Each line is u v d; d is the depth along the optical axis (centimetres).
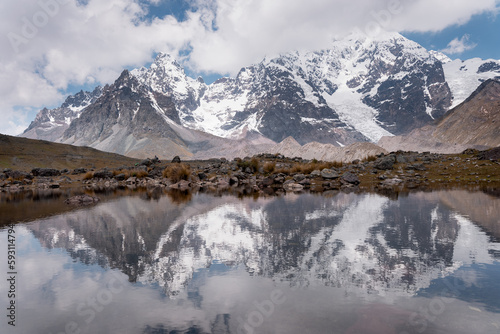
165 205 2019
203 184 4181
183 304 584
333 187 3362
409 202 1948
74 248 988
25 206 2142
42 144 10438
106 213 1702
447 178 3619
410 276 709
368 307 559
